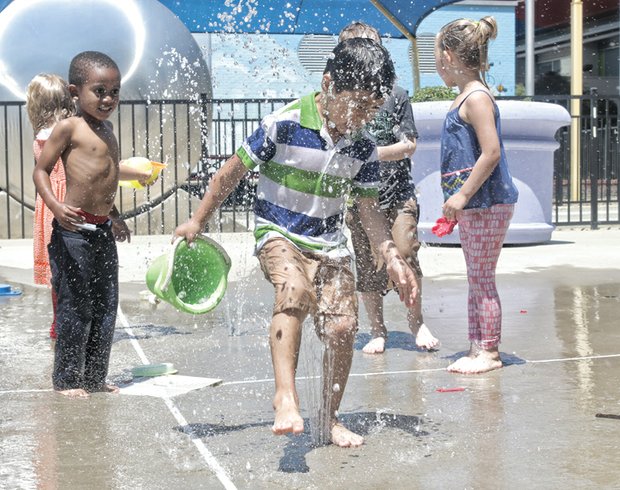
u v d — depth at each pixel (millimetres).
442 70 4289
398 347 4766
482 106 4102
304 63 16953
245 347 4750
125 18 11305
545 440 3037
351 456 2879
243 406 3518
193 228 3162
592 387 3799
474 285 4230
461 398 3641
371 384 3906
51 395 3727
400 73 21453
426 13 11289
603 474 2682
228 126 17406
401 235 4590
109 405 3553
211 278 3771
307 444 3014
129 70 11133
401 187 4648
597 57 30766
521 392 3729
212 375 4090
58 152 3740
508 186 4191
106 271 3803
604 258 8797
